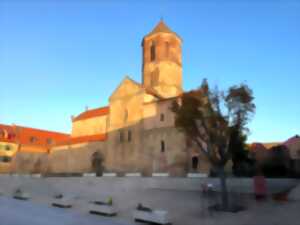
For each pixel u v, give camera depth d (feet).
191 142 115.75
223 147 82.69
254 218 65.72
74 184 134.41
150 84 184.44
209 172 127.34
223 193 78.28
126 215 76.07
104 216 75.00
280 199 81.41
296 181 94.63
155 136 153.17
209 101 84.58
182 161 138.10
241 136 97.45
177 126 87.86
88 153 186.29
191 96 85.25
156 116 156.35
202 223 65.67
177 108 88.33
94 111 218.59
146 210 69.10
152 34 188.34
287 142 168.04
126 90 176.14
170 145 145.38
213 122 83.61
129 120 169.48
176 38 189.78
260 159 140.67
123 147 167.84
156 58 184.44
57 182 140.05
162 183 114.21
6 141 238.68
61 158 202.39
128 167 161.58
